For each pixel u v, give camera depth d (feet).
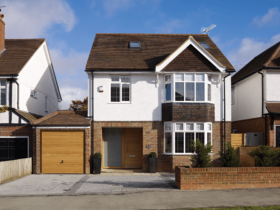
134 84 48.29
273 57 51.26
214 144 47.62
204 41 57.41
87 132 45.16
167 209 23.75
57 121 45.80
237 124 64.13
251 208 23.44
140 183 35.22
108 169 49.88
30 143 47.06
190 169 30.83
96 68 47.09
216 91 48.52
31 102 54.65
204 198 26.99
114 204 25.34
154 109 47.93
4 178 36.45
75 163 44.88
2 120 47.11
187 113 46.01
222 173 30.94
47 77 65.62
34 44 59.67
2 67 48.73
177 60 47.37
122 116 47.65
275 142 47.32
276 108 47.70
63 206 24.88
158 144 47.50
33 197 28.07
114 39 56.85
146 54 52.03
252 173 31.22
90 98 47.91
